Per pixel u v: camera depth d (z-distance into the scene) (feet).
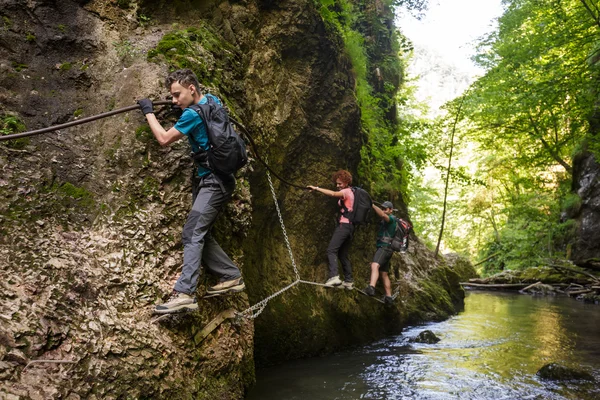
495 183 77.46
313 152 22.47
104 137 13.23
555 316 33.86
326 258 23.38
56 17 14.46
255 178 19.24
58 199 12.03
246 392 14.90
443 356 21.21
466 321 31.37
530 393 15.92
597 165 58.54
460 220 88.53
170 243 12.37
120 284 11.27
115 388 9.86
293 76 21.59
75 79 13.98
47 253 10.85
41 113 13.21
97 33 14.74
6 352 9.02
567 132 61.16
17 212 11.24
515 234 71.46
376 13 38.81
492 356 21.25
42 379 9.08
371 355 21.34
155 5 16.14
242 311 13.96
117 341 10.40
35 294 10.07
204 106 11.39
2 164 11.77
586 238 59.00
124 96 13.48
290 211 21.63
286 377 17.52
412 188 52.16
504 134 56.70
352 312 23.94
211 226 12.17
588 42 42.27
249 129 17.81
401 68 41.91
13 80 13.24
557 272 55.83
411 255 36.83
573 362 20.26
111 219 12.14
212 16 17.48
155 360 10.69
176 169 12.92
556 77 43.80
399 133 38.24
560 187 67.97
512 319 32.37
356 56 26.66
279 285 20.57
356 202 21.59
